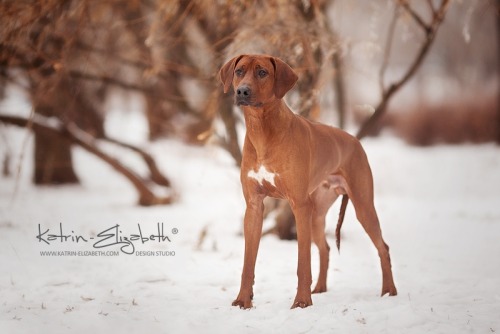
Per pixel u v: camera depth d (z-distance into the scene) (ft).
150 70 37.01
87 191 54.08
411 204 48.39
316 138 20.26
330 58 29.60
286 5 29.43
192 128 61.57
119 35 41.63
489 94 93.35
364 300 20.45
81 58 39.96
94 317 17.70
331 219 39.88
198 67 38.86
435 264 26.96
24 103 43.88
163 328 16.98
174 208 43.93
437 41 109.60
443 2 30.45
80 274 23.81
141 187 44.11
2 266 24.67
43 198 47.85
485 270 25.63
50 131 41.91
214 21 35.76
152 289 21.81
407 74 31.22
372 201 21.81
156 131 66.08
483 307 19.34
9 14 30.22
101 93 50.85
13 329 16.49
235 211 42.75
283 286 22.49
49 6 30.63
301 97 29.81
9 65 35.55
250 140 19.12
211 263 26.48
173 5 30.89
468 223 38.99
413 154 79.10
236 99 18.06
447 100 96.02
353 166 21.53
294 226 32.19
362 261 27.61
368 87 103.45
